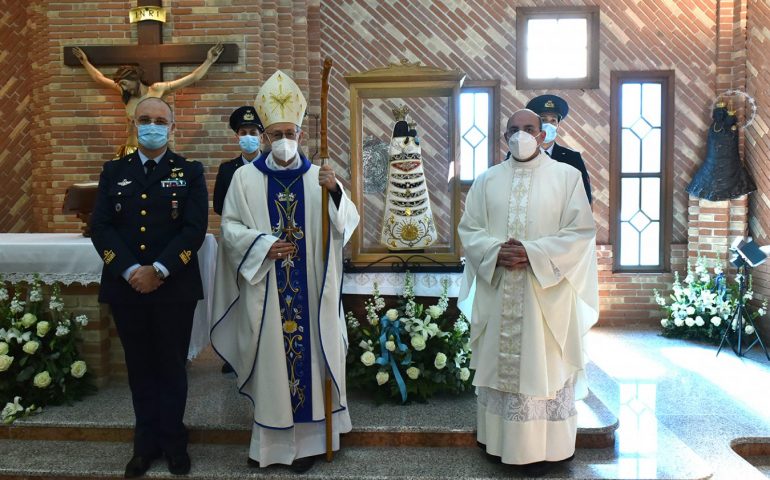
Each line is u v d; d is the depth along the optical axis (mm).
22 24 6152
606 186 6434
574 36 6367
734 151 6012
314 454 3238
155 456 3246
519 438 3029
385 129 4230
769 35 5691
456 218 4184
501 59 6340
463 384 3957
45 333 3822
